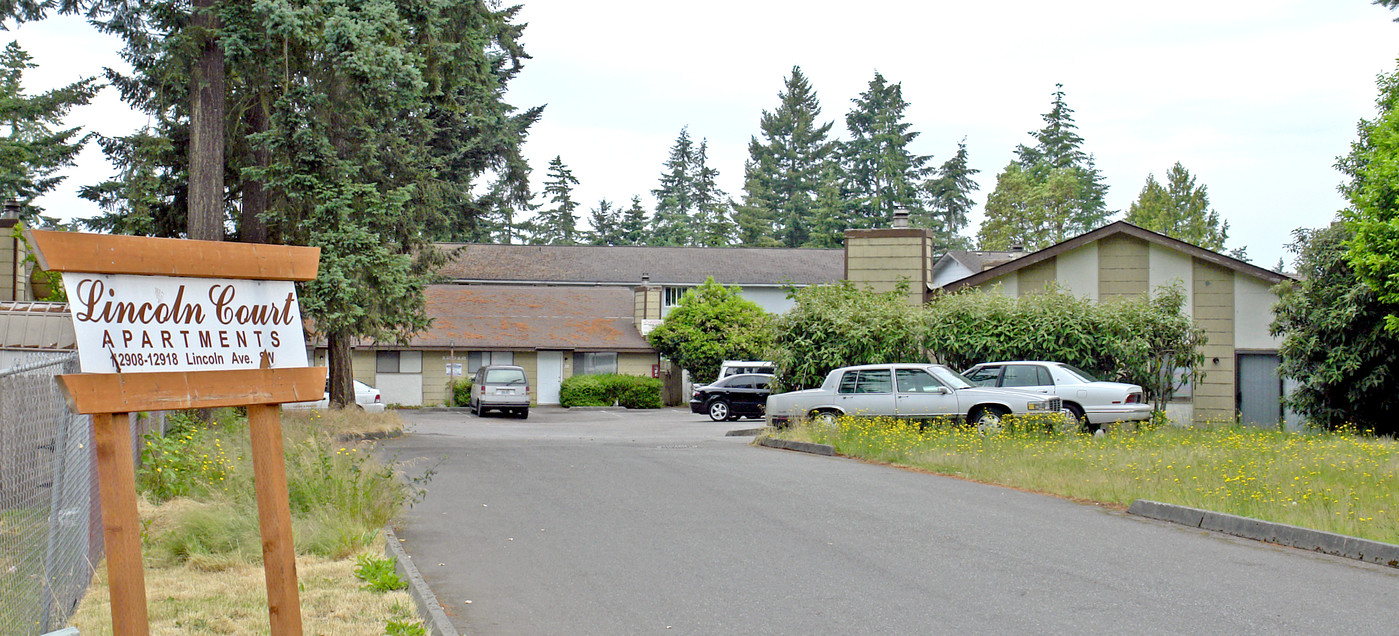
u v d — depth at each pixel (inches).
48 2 717.3
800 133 3531.0
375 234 824.3
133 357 189.2
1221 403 1027.3
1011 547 365.1
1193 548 363.6
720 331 1856.5
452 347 1756.9
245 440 554.3
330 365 1096.8
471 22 1005.8
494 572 331.0
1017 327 889.5
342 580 303.7
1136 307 895.7
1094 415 769.6
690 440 887.7
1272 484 464.1
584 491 511.8
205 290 200.8
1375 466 523.5
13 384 233.3
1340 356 929.5
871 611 278.8
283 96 773.3
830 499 479.2
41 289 1112.8
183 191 947.3
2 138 1752.0
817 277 2320.4
